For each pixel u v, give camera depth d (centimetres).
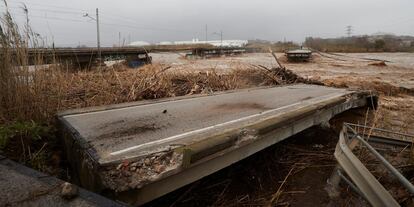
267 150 363
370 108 594
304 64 2252
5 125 266
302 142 411
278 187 300
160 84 547
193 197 261
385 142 355
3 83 293
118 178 173
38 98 316
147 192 186
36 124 282
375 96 598
